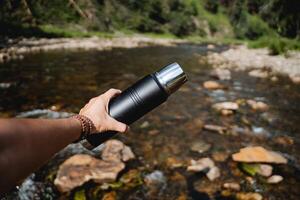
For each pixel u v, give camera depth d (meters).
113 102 0.81
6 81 8.16
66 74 9.42
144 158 3.93
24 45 16.53
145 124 5.22
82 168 3.43
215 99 7.14
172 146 4.35
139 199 3.06
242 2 53.19
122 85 8.32
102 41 21.86
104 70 10.39
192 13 46.75
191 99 7.04
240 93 7.93
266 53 18.02
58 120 0.54
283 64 13.46
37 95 6.90
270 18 50.19
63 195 3.08
